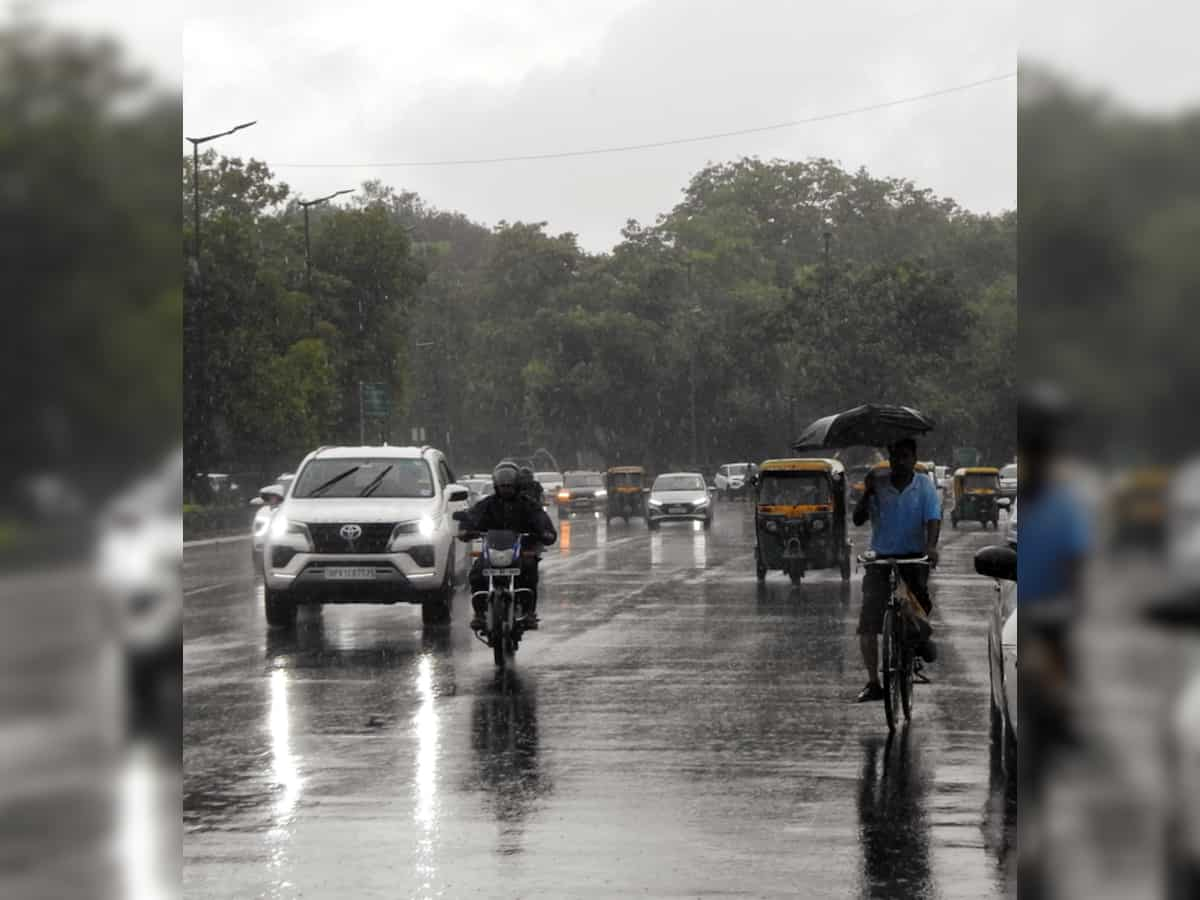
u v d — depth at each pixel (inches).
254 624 1535.4
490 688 1041.5
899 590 874.8
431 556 1471.5
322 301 5472.4
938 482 6333.7
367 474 1574.8
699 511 4178.2
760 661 1197.7
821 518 2069.4
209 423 4010.8
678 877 505.7
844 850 546.6
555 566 2513.5
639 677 1098.7
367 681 1083.3
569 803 640.4
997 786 676.1
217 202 5059.1
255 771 723.4
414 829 589.3
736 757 759.1
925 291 6692.9
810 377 6717.5
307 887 494.3
